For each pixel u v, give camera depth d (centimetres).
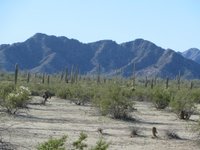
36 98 5497
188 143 2433
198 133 2734
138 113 4162
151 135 2658
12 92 3678
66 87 6138
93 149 1120
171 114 4234
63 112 3875
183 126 3244
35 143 2128
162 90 5141
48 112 3784
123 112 3584
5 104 3412
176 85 8975
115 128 2933
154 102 4888
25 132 2464
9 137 2236
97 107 3997
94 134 2584
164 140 2497
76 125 2973
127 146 2233
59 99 5709
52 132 2559
